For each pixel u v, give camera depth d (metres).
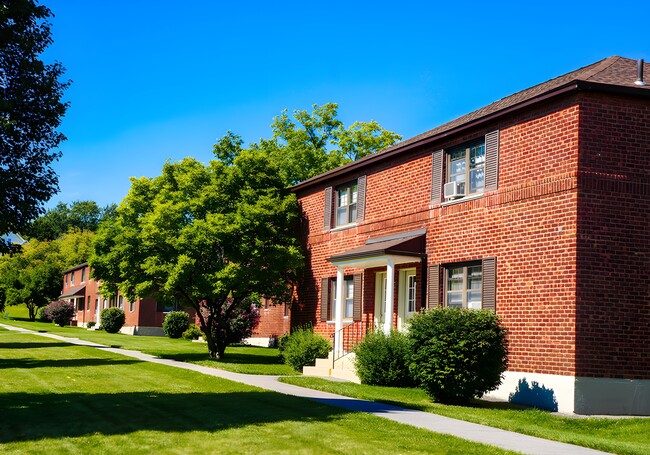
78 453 9.78
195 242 24.56
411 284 21.61
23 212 14.16
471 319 15.61
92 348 30.86
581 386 15.07
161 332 51.00
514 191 17.38
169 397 15.12
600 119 16.06
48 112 14.38
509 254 17.31
